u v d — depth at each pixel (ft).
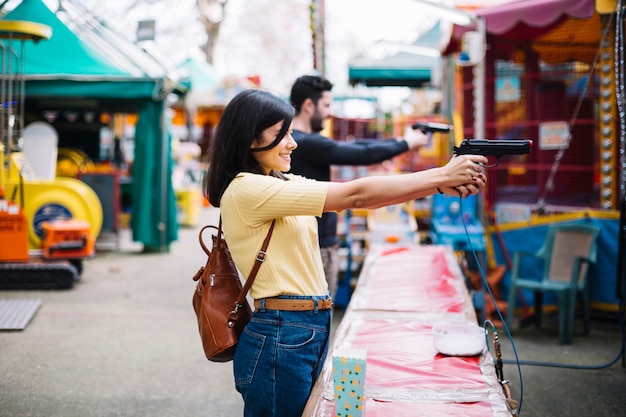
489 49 25.68
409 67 41.19
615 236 20.88
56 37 32.22
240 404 14.08
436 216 21.58
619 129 21.61
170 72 34.04
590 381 15.61
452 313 12.39
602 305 21.18
